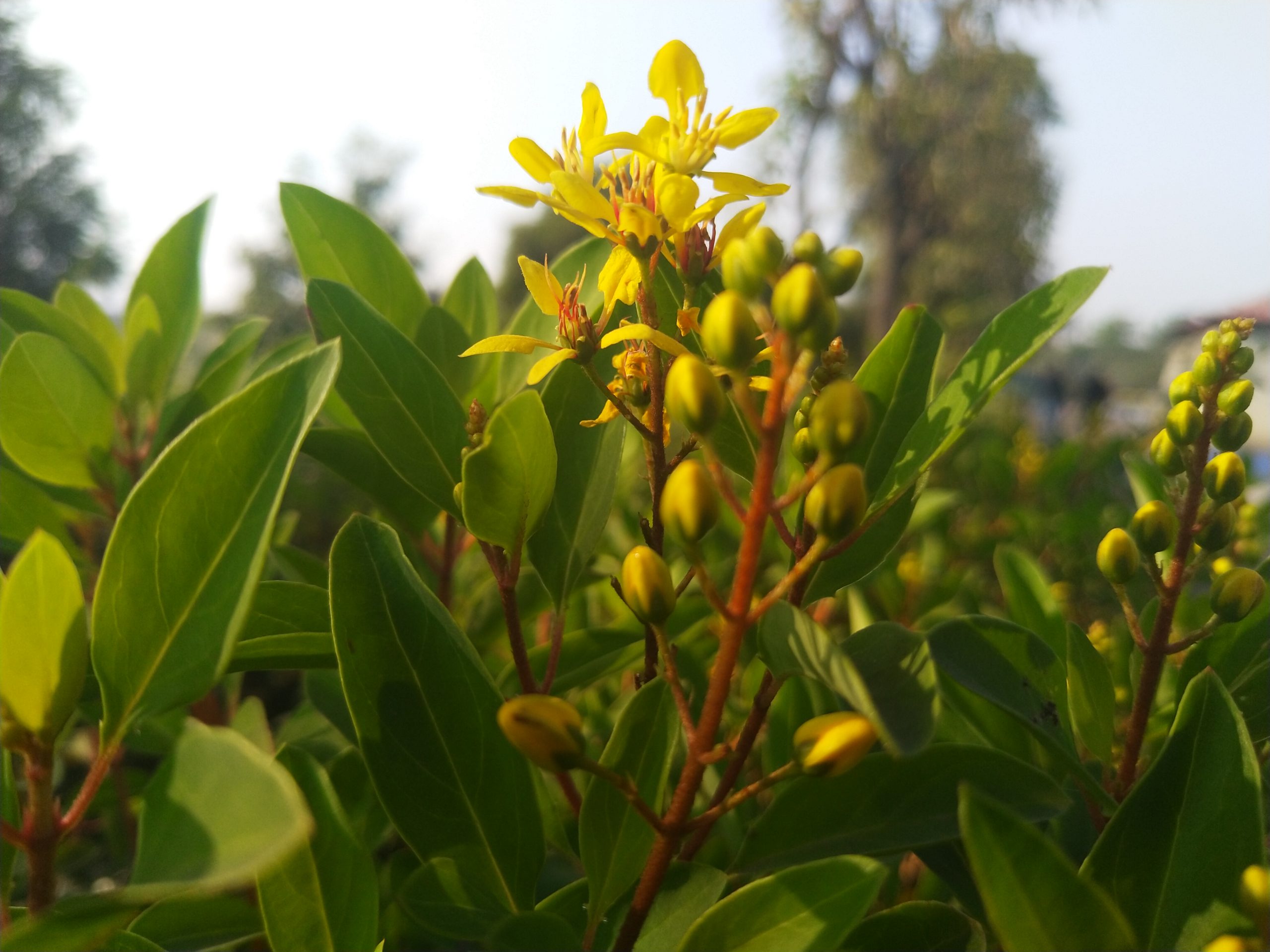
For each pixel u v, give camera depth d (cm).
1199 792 10
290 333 185
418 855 10
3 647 8
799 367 8
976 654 10
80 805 9
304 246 17
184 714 19
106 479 18
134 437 21
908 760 10
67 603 9
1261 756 12
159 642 9
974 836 7
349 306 13
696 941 9
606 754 10
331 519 48
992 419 71
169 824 7
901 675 8
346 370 13
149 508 9
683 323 11
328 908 10
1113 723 12
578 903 11
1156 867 9
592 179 11
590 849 10
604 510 12
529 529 11
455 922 10
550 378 12
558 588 12
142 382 21
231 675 21
